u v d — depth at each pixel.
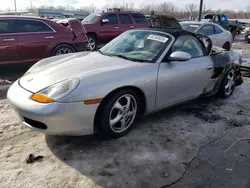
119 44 3.74
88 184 2.21
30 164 2.46
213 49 4.34
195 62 3.63
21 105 2.55
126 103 2.95
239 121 3.63
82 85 2.54
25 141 2.86
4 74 5.90
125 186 2.21
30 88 2.67
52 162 2.50
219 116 3.77
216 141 3.04
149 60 3.20
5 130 3.10
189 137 3.09
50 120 2.44
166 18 10.38
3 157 2.55
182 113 3.82
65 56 3.69
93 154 2.65
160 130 3.23
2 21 5.46
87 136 2.99
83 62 3.16
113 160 2.56
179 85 3.39
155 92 3.13
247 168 2.53
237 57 4.62
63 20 6.78
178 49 3.47
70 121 2.51
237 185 2.29
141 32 3.79
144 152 2.72
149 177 2.33
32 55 5.84
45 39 5.93
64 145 2.80
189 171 2.45
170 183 2.28
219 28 9.41
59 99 2.46
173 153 2.73
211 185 2.28
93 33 9.58
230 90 4.62
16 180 2.23
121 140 2.94
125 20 10.20
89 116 2.59
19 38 5.61
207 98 4.58
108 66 2.97
